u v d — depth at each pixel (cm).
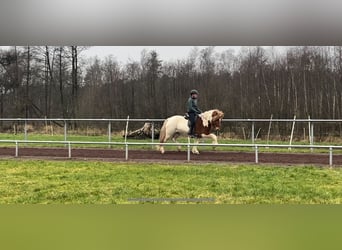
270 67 1678
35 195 536
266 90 1639
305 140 1213
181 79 1641
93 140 1135
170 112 1619
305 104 1620
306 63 1658
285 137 1248
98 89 1694
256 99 1612
